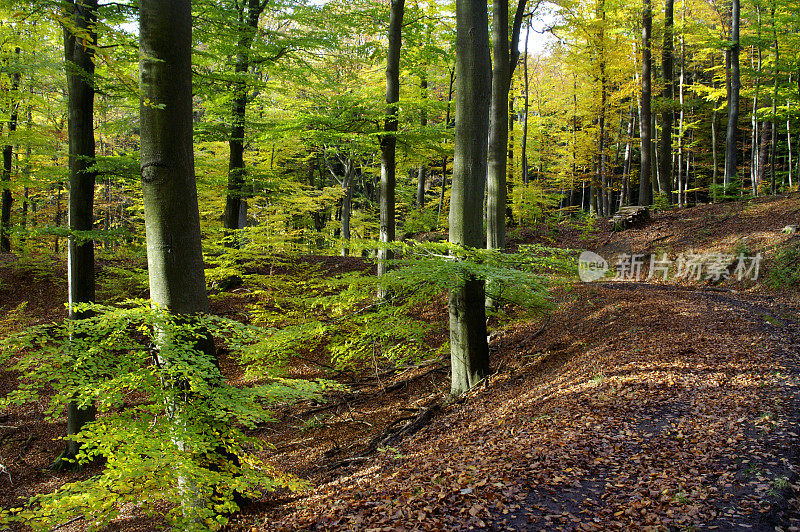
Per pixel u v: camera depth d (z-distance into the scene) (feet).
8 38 32.32
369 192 101.71
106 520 13.41
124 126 35.96
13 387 38.40
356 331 31.71
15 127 41.83
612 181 97.19
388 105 37.04
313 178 89.30
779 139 109.09
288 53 43.21
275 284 40.73
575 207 100.58
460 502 14.83
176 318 16.93
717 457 15.90
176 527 13.89
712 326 29.89
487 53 28.35
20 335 14.70
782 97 76.54
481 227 29.55
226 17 36.32
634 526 12.93
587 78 80.38
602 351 29.37
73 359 14.69
